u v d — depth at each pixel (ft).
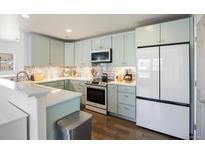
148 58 8.52
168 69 7.72
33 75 12.42
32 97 4.01
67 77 15.43
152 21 8.96
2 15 7.86
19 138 4.21
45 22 9.14
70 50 15.08
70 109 5.74
